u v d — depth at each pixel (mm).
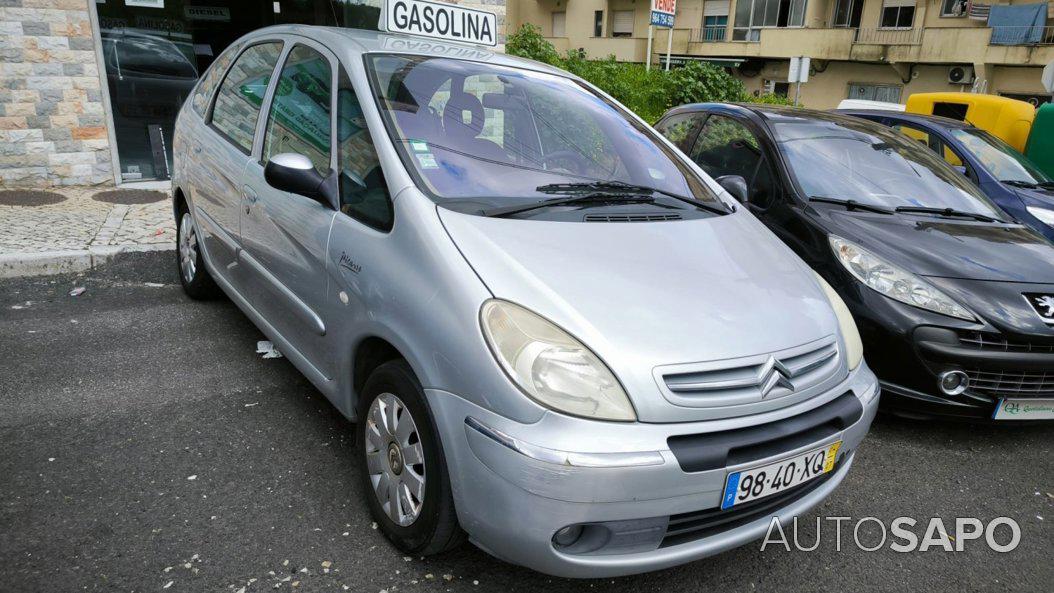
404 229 2379
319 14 8711
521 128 3100
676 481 1964
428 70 3086
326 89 3053
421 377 2156
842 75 27750
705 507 2045
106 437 3027
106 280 5039
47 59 7023
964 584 2578
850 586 2516
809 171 4578
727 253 2693
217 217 3783
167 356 3859
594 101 3588
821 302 2605
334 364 2713
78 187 7434
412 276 2273
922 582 2568
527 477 1905
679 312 2211
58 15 6977
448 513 2174
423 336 2166
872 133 5195
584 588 2363
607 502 1916
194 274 4539
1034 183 6891
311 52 3303
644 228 2691
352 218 2635
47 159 7254
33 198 6828
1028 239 4184
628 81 13836
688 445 1996
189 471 2828
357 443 2594
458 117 2941
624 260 2410
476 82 3174
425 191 2492
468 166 2725
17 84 6941
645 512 1967
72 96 7223
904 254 3781
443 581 2332
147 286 4965
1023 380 3514
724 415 2064
